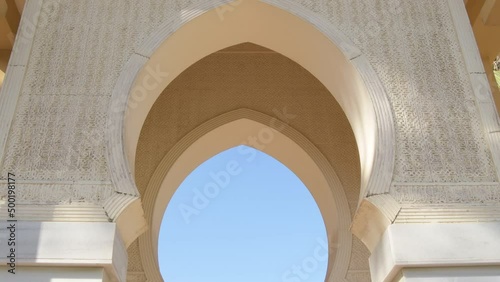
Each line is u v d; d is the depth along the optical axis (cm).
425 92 380
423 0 420
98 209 324
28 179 336
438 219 327
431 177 347
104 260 305
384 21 409
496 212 330
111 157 344
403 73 387
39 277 303
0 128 353
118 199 328
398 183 344
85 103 367
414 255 313
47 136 353
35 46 391
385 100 373
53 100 368
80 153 348
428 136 363
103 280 306
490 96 376
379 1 418
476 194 339
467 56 392
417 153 356
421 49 397
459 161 353
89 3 412
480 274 313
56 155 346
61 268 307
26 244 308
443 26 408
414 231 322
